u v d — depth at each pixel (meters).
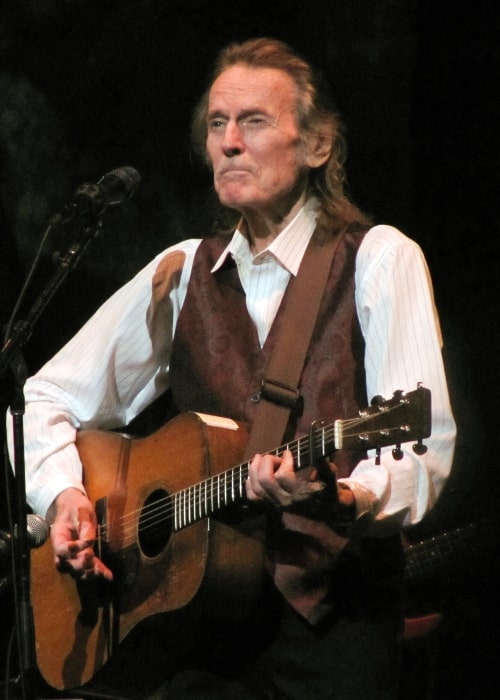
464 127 17.78
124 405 12.45
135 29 18.59
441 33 17.75
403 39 17.78
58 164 18.56
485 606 15.28
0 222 18.16
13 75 18.39
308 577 9.77
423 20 17.78
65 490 11.68
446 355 17.69
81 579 11.17
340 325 10.44
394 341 10.08
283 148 10.76
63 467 11.86
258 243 11.12
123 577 11.06
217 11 18.56
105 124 18.69
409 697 14.96
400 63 17.81
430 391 9.18
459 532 14.98
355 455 10.27
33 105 18.45
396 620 10.03
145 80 18.66
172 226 18.38
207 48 18.59
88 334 12.28
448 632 15.52
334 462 10.23
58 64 18.56
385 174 17.84
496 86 17.61
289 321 10.55
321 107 11.11
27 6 18.30
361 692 9.76
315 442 9.23
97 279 18.20
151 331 12.00
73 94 18.61
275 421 10.28
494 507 16.75
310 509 9.42
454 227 17.88
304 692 9.84
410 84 17.88
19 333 10.06
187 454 10.65
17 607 9.80
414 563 14.96
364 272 10.43
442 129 17.88
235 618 10.11
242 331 10.96
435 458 9.89
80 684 11.33
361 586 9.88
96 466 11.83
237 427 10.54
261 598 10.06
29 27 18.39
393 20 17.75
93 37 18.61
